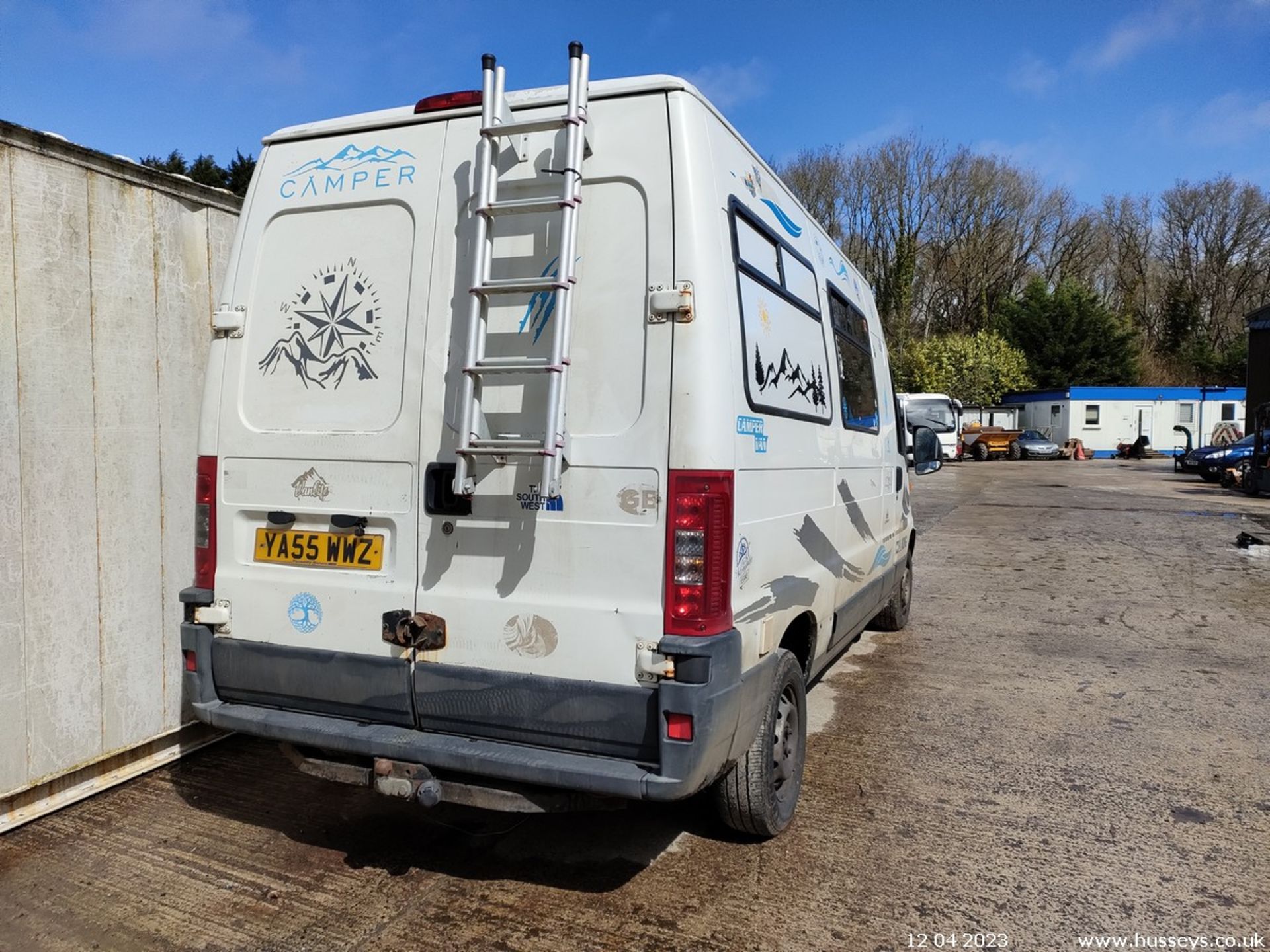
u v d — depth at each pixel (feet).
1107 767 14.51
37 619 11.81
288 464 10.60
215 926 9.77
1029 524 47.47
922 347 137.90
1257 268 173.17
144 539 13.29
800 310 12.57
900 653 21.75
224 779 13.55
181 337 13.84
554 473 8.89
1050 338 147.84
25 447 11.57
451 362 9.93
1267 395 90.68
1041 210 172.04
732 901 10.36
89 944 9.41
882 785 13.76
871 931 9.78
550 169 9.54
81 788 12.65
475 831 12.06
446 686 9.76
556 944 9.49
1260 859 11.43
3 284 11.23
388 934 9.64
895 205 159.84
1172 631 24.08
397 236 10.34
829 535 13.69
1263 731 16.25
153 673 13.53
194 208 14.08
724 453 9.07
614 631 9.14
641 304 9.21
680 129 9.30
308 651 10.43
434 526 9.89
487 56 9.32
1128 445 125.70
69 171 12.05
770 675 10.62
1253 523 47.26
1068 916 10.11
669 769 8.79
